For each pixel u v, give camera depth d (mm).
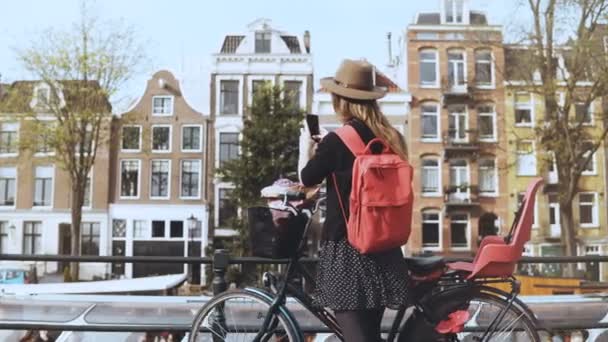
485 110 28344
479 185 28062
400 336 2758
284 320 2752
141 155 28250
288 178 2996
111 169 28219
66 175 28688
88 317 3656
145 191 28281
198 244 28188
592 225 27891
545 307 3822
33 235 28703
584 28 19312
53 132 22266
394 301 2504
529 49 20812
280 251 2764
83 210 27906
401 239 2477
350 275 2500
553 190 27547
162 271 27828
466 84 27938
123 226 28172
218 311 2928
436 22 28938
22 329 3502
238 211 23734
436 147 28062
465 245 27609
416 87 28359
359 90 2582
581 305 3848
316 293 2641
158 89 28656
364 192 2424
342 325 2557
